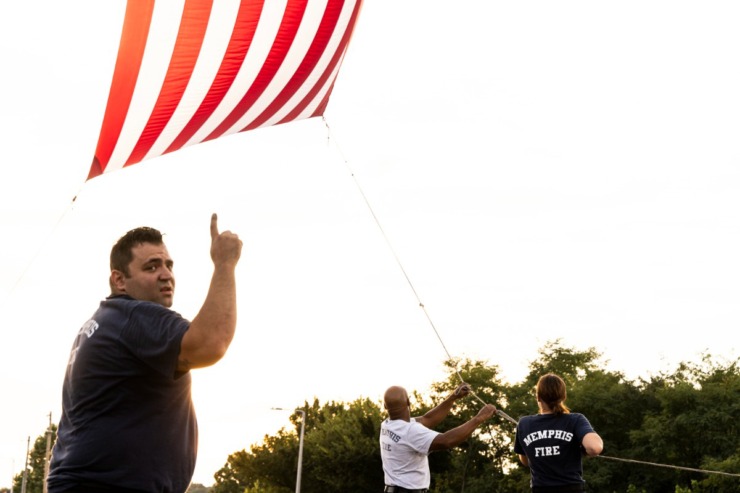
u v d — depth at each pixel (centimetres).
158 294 345
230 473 10519
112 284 350
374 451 5378
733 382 4503
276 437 6225
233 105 793
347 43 841
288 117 907
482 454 5428
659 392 4631
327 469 5569
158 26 645
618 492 4731
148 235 352
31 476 11938
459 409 5503
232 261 316
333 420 5712
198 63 700
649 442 4647
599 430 4934
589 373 5544
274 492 6159
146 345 313
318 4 732
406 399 714
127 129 720
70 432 326
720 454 4381
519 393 5541
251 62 741
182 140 805
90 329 329
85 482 317
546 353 6109
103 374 318
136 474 317
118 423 319
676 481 4544
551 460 630
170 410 327
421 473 693
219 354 304
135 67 664
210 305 306
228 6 669
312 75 834
